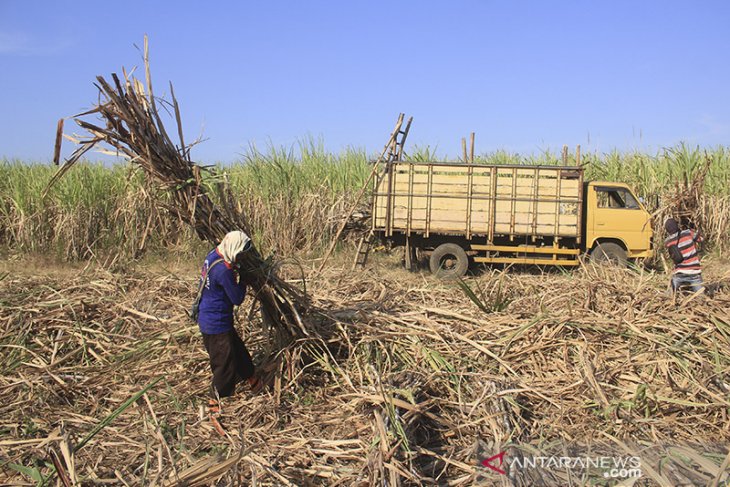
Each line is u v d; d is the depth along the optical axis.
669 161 14.57
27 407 4.92
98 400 5.09
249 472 3.87
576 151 14.13
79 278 8.83
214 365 4.89
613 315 6.44
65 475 3.57
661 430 4.64
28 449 4.17
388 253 13.64
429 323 6.22
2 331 6.23
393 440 4.02
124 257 12.06
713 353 5.66
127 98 4.71
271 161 14.43
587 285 7.10
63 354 6.03
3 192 13.63
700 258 13.16
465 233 11.45
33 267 11.59
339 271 9.96
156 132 4.85
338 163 14.96
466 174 11.38
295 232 13.50
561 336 6.03
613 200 11.86
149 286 8.34
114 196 12.97
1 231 13.40
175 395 5.10
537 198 11.32
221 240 5.27
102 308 6.97
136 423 4.72
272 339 5.76
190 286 8.37
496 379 5.31
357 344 5.73
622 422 4.71
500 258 11.55
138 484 3.74
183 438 4.32
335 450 4.14
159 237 12.92
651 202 13.70
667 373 5.29
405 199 11.51
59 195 12.70
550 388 5.26
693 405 4.82
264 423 4.74
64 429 4.32
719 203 13.49
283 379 5.36
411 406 4.49
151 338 6.09
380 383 4.70
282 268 10.55
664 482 3.62
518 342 6.00
